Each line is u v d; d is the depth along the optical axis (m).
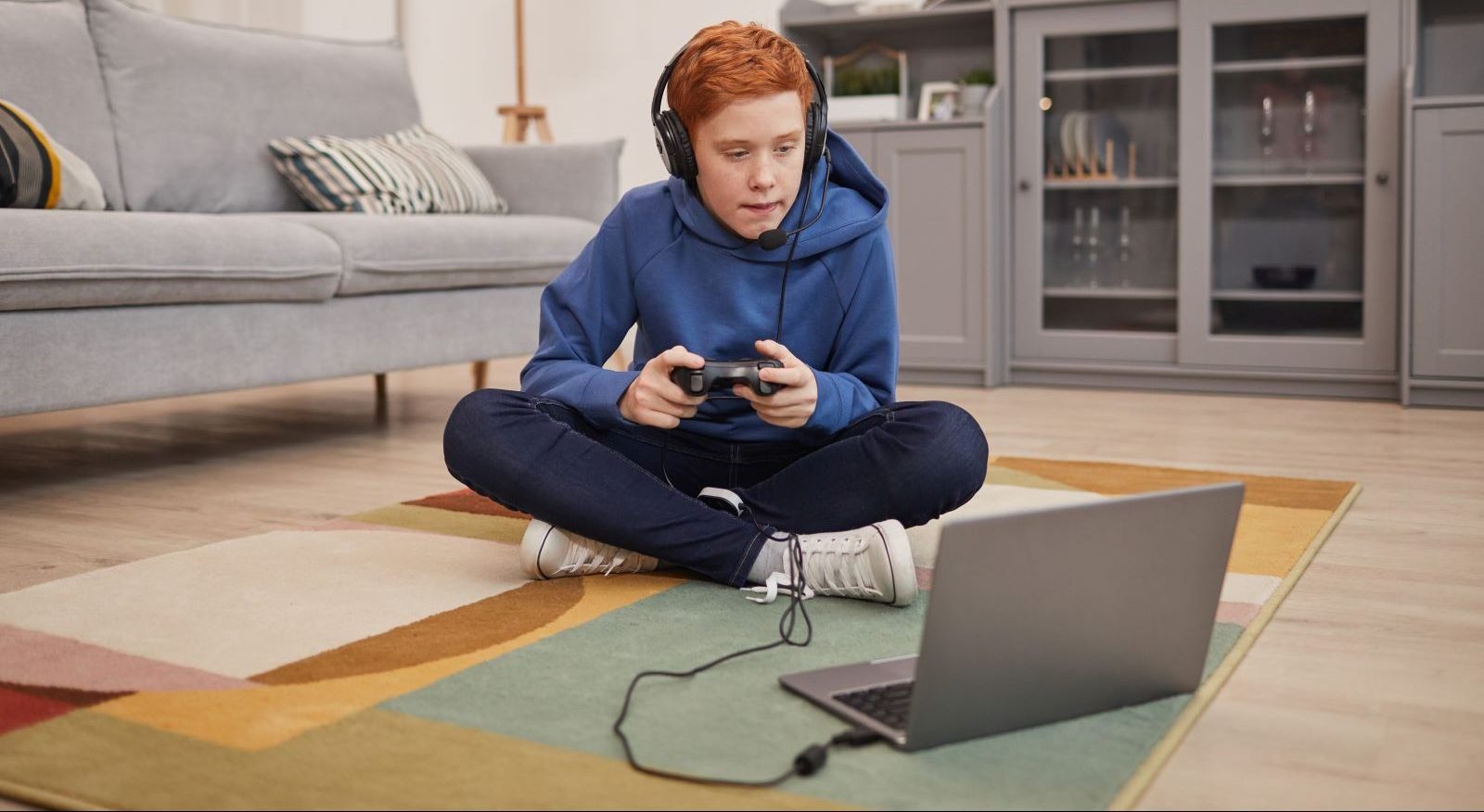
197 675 1.22
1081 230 3.73
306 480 2.33
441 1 4.86
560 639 1.33
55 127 2.71
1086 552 1.03
